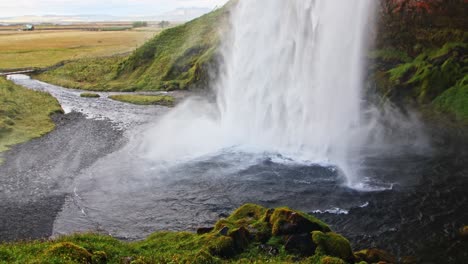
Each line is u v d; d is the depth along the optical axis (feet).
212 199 93.50
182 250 59.57
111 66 288.10
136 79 256.11
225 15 260.83
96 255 54.60
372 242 72.23
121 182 104.63
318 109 136.36
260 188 98.12
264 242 61.26
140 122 166.61
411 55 179.32
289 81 143.02
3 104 172.96
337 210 85.20
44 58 344.90
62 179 106.63
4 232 79.00
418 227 77.15
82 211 88.63
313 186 97.91
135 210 88.94
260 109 144.97
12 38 483.51
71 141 140.15
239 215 70.38
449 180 98.22
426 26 176.65
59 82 268.21
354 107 148.87
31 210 88.79
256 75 153.17
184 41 265.54
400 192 92.84
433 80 160.66
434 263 65.67
